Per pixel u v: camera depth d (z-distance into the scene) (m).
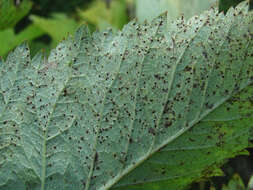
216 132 0.22
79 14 0.33
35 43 0.31
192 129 0.22
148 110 0.22
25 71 0.22
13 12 0.29
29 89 0.22
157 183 0.23
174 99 0.22
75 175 0.22
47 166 0.22
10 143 0.22
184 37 0.22
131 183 0.23
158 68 0.22
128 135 0.22
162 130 0.22
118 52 0.22
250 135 0.22
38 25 0.31
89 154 0.22
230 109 0.22
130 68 0.22
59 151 0.22
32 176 0.22
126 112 0.22
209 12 0.22
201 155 0.22
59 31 0.31
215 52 0.22
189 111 0.22
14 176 0.23
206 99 0.22
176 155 0.22
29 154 0.22
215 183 0.27
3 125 0.22
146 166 0.22
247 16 0.22
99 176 0.22
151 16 0.28
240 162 0.28
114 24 0.33
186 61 0.22
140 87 0.22
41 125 0.22
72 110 0.22
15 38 0.31
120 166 0.22
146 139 0.22
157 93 0.22
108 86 0.22
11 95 0.22
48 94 0.22
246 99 0.22
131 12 0.33
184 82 0.22
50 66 0.22
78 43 0.22
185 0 0.27
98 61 0.22
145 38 0.22
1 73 0.22
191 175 0.23
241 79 0.22
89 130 0.22
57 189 0.23
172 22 0.22
